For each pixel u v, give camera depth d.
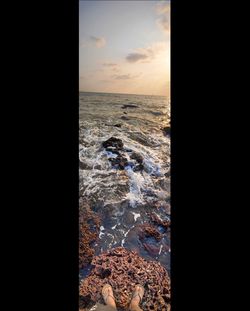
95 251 1.47
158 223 1.51
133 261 1.44
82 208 1.55
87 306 1.31
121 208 1.55
